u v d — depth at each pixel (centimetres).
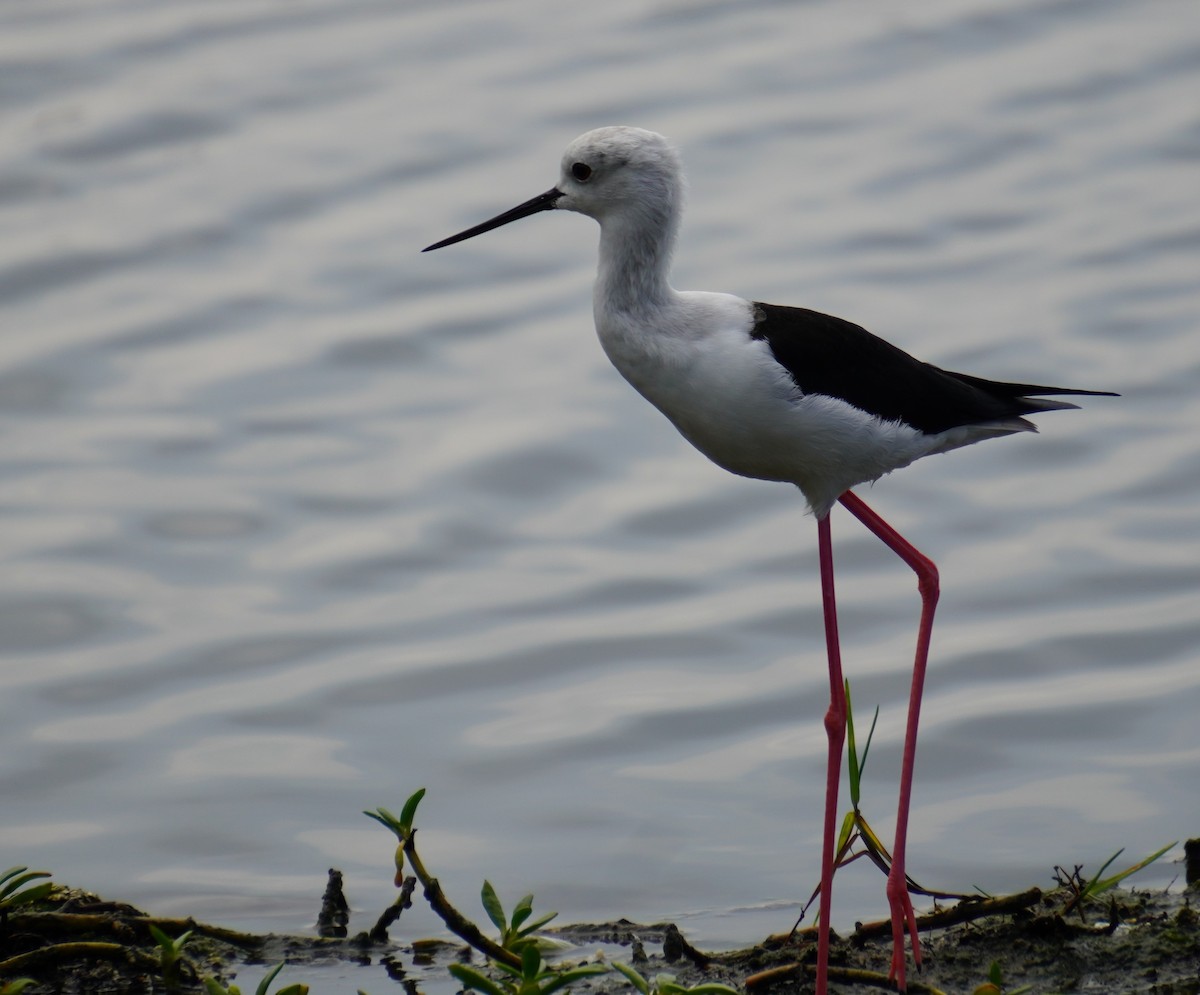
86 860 977
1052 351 1518
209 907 930
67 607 1256
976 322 1564
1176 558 1280
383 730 1120
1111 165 1795
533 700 1157
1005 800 1023
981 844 977
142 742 1104
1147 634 1193
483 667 1193
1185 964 802
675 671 1188
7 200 1773
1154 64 1962
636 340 823
